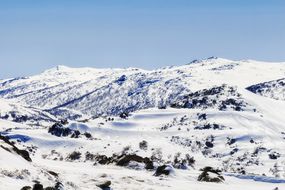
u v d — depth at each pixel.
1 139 76.12
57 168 86.06
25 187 51.66
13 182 55.31
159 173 99.25
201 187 82.06
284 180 115.50
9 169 60.00
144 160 125.31
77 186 63.84
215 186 86.19
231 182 98.69
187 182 88.69
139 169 119.19
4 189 50.53
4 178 55.94
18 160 65.19
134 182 76.75
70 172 80.38
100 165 128.12
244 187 89.75
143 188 72.25
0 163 61.00
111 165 128.00
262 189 87.25
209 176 96.06
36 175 62.09
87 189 64.62
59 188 57.25
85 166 121.69
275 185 100.06
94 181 72.25
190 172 115.56
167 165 100.81
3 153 64.75
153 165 120.19
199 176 98.19
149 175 98.69
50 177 64.38
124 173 96.50
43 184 59.22
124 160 126.12
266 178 118.50
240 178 117.19
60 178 66.75
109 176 78.62
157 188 74.06
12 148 73.44
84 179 73.12
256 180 112.94
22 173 60.06
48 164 102.56
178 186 79.81
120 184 73.56
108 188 69.12
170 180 88.44
